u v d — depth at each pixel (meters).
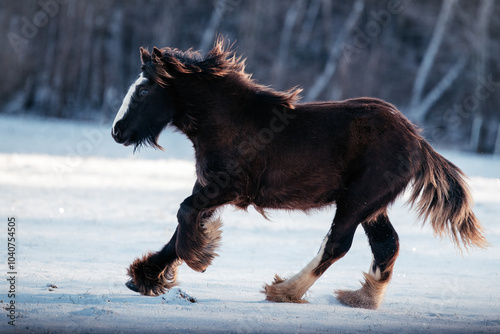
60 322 8.03
